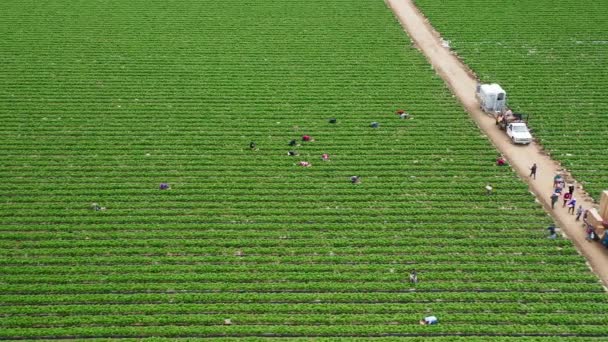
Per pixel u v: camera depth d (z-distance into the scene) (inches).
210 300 1947.6
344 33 3941.9
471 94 3238.2
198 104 3110.2
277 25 4055.1
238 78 3368.6
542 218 2326.5
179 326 1840.6
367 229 2269.9
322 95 3206.2
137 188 2488.9
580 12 4256.9
